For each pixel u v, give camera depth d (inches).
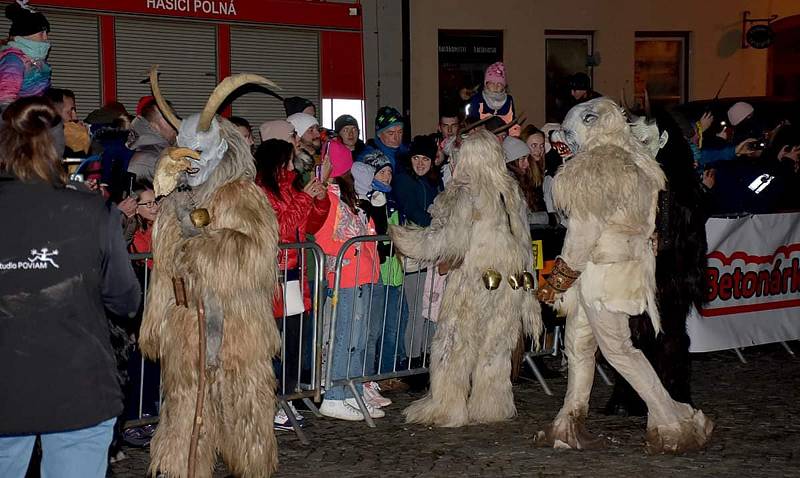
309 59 381.7
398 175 284.4
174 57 345.1
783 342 328.5
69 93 271.7
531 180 302.7
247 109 365.4
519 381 291.3
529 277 236.7
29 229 133.4
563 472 206.1
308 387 247.8
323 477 205.8
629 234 207.6
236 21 359.3
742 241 313.3
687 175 233.8
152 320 184.7
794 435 232.2
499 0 522.9
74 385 133.6
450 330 238.5
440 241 233.1
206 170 182.2
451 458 217.2
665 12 572.4
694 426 217.5
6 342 132.1
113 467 213.6
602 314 210.5
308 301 252.8
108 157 266.8
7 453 138.3
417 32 496.7
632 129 228.1
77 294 134.6
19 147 134.6
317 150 303.9
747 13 592.4
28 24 253.8
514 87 534.3
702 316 286.5
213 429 184.5
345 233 248.8
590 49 561.3
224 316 180.4
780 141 406.6
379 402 262.4
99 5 323.9
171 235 181.8
